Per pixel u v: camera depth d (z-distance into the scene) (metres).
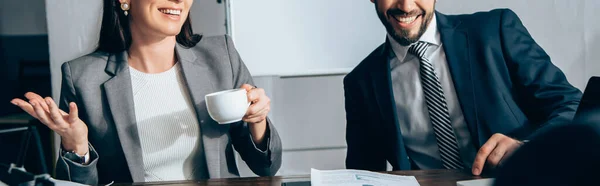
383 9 1.82
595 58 1.92
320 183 1.00
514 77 1.70
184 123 1.44
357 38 1.91
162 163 1.42
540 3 1.90
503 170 0.21
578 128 0.21
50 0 1.92
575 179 0.19
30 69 3.61
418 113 1.76
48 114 1.15
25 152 2.43
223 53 1.53
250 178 1.15
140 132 1.41
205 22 1.89
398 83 1.79
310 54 1.93
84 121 1.40
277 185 1.07
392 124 1.76
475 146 1.71
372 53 1.83
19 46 3.64
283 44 1.92
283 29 1.92
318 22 1.92
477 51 1.71
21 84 3.60
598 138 0.20
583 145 0.20
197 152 1.44
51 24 1.93
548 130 0.21
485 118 1.68
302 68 1.93
